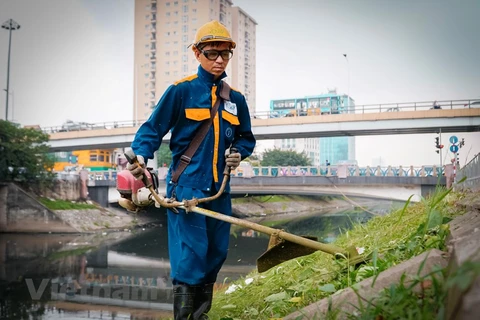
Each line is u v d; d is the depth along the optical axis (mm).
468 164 10062
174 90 3324
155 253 22297
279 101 76750
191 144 3346
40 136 38656
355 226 6570
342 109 41844
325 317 2154
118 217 39656
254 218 40500
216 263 3379
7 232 34250
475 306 1198
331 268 3467
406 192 29797
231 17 106875
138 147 3289
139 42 100000
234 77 105562
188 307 3160
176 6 97625
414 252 2762
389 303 1800
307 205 58469
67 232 33781
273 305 3197
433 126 36969
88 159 66938
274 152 74312
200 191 3287
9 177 36344
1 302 12156
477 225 2244
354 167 34000
